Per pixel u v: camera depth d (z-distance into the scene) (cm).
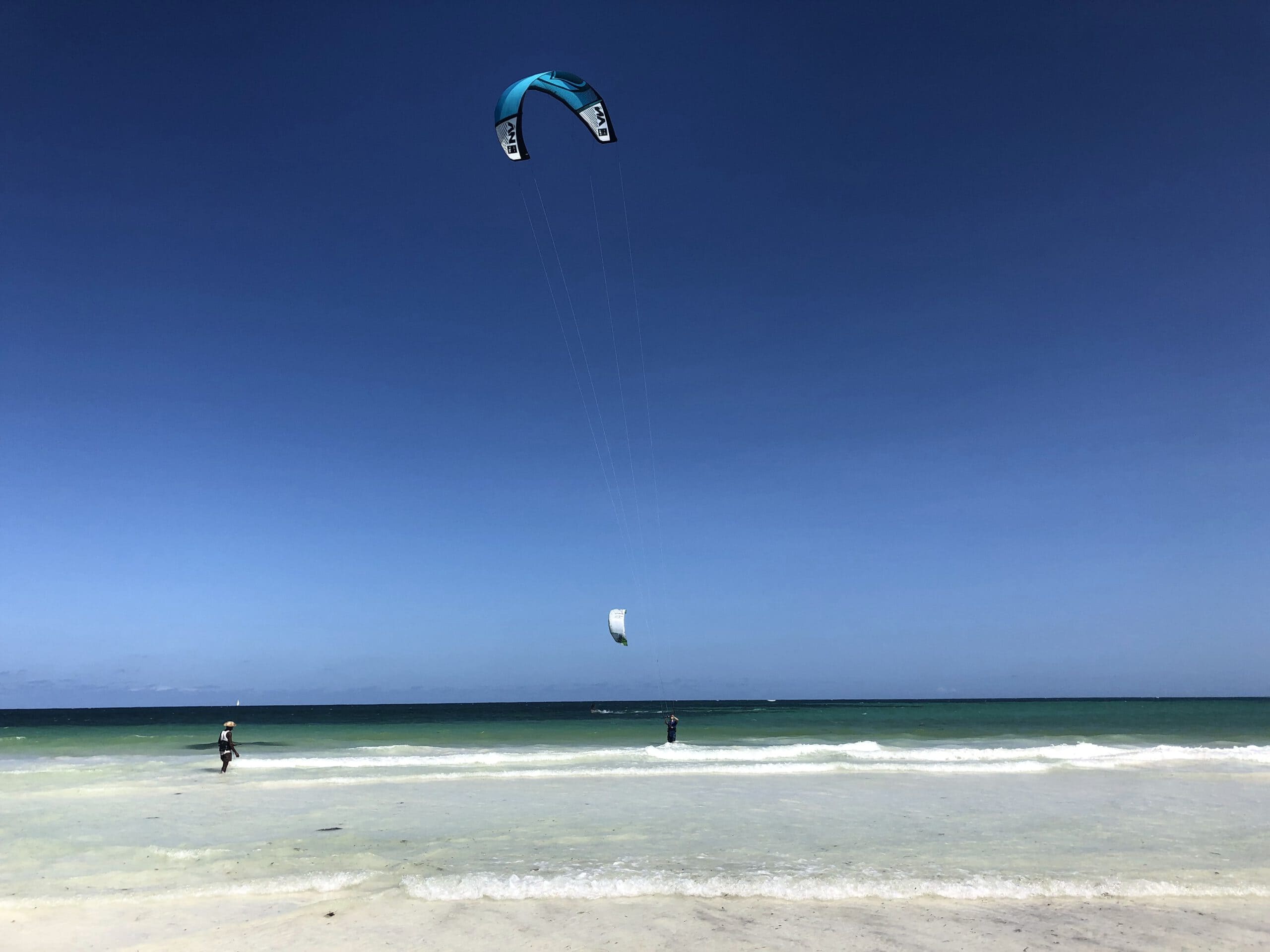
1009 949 644
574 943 657
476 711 10269
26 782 1647
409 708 13988
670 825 1199
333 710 12119
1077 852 1015
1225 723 4097
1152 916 735
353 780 1675
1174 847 1052
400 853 1003
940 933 682
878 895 798
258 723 4997
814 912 744
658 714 6812
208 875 887
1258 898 796
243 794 1499
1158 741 2834
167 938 673
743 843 1063
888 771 1839
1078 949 645
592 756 2148
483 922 712
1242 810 1342
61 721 6956
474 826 1186
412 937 673
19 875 888
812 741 2797
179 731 3906
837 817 1270
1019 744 2616
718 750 2294
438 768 1908
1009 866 935
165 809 1333
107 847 1035
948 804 1392
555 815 1278
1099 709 8256
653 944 654
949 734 3184
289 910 749
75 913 743
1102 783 1664
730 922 713
